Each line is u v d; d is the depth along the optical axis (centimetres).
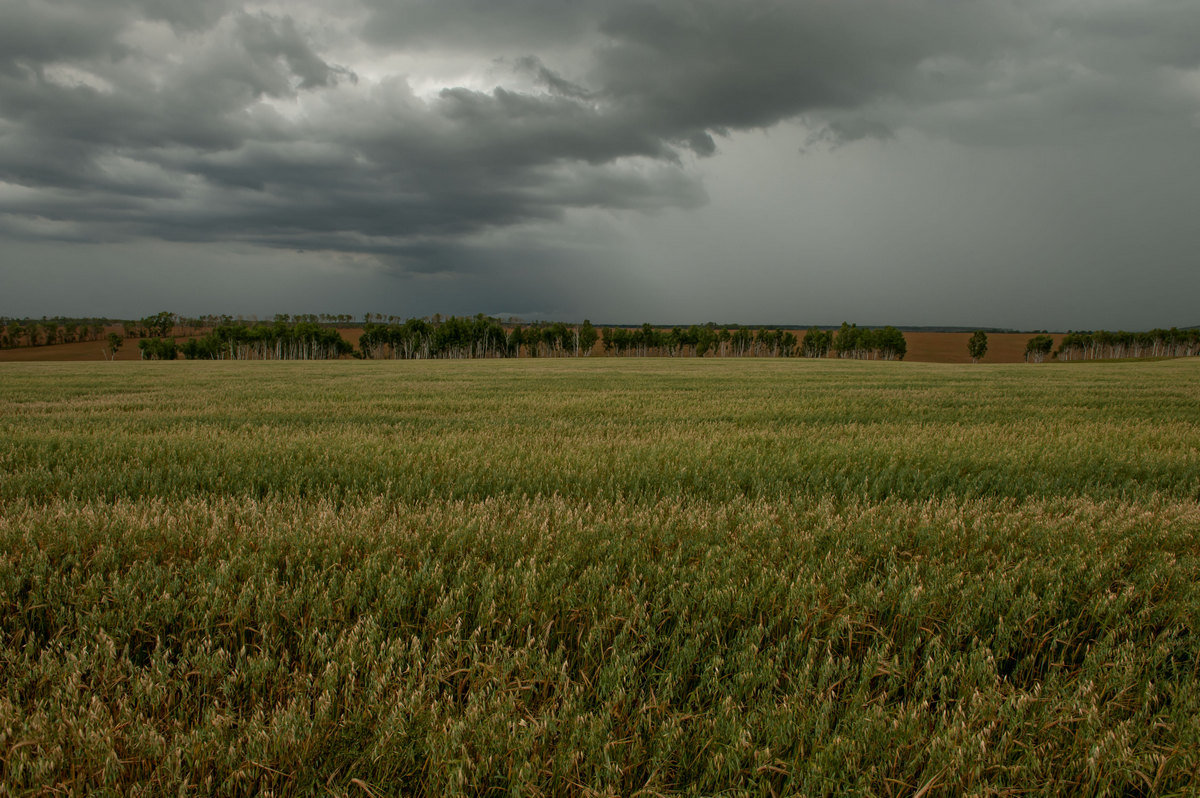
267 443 729
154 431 935
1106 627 276
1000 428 957
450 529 369
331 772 198
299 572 314
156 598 273
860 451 709
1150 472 601
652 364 4825
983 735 209
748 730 206
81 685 221
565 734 205
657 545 357
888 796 190
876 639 259
